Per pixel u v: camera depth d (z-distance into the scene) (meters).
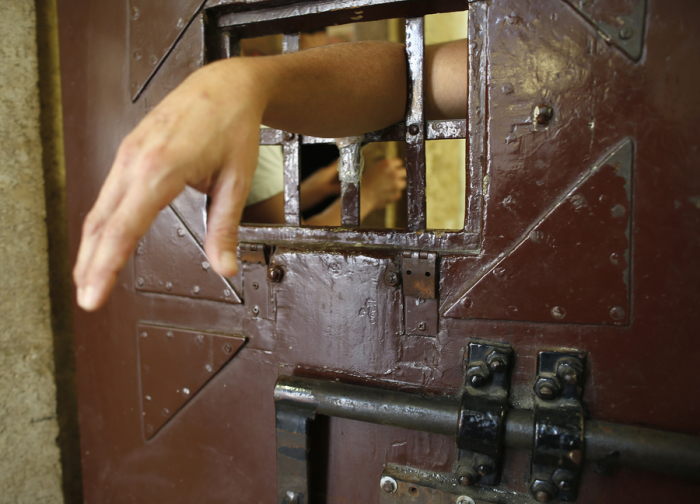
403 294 0.68
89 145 0.93
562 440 0.56
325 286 0.73
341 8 0.69
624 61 0.55
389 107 0.66
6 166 0.96
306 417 0.72
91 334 0.99
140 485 0.97
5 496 1.00
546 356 0.61
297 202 0.79
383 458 0.73
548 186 0.59
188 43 0.80
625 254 0.56
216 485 0.88
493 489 0.65
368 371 0.72
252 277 0.79
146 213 0.34
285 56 0.50
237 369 0.83
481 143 0.63
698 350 0.55
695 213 0.53
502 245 0.62
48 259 1.04
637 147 0.55
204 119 0.37
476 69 0.62
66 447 1.11
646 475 0.58
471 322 0.65
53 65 1.03
